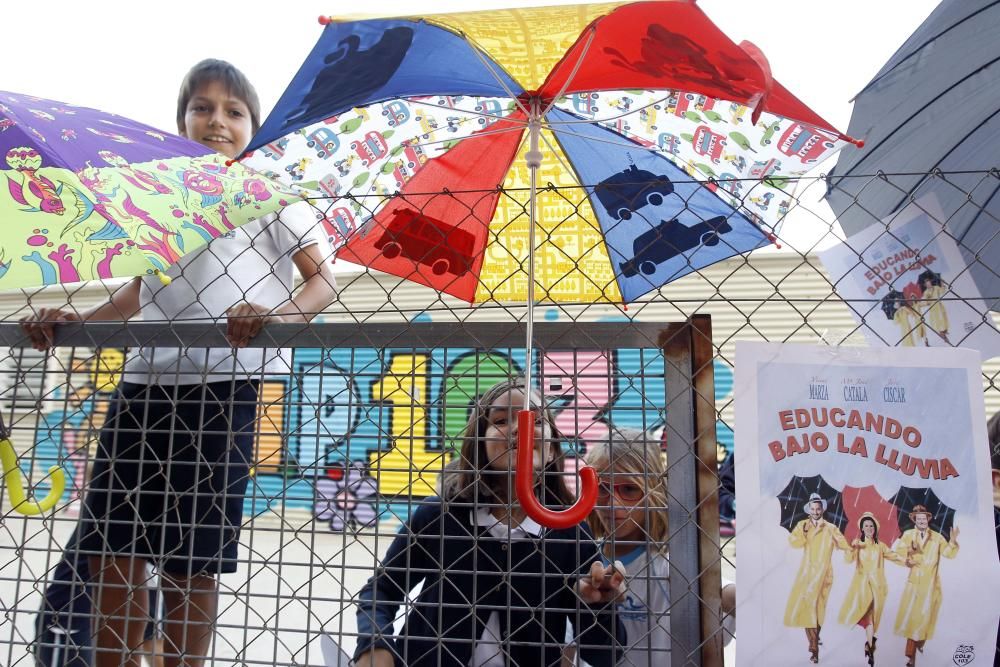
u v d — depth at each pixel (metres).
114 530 1.72
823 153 1.50
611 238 1.74
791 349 1.16
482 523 1.31
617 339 1.21
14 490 1.32
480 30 1.14
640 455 1.39
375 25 1.14
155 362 1.81
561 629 1.28
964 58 1.81
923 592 1.08
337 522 4.01
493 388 1.33
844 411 1.14
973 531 1.09
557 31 1.13
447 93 1.39
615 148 1.71
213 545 1.68
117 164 1.32
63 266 1.15
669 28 1.06
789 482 1.13
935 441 1.12
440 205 1.64
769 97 1.15
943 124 1.82
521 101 1.36
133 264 1.17
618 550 1.41
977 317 1.33
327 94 1.27
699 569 1.14
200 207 1.30
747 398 1.16
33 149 1.26
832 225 1.30
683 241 1.70
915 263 1.31
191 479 1.74
